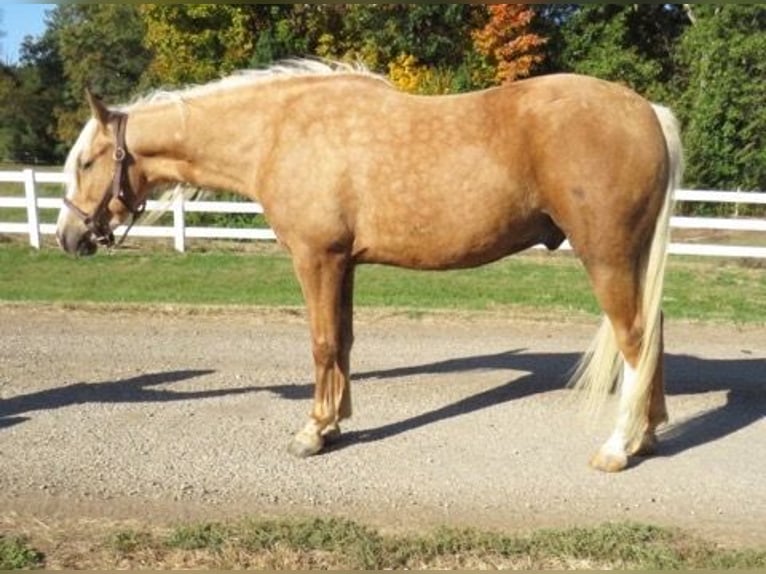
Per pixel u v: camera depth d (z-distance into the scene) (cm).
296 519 392
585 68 2294
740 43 1878
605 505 416
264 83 474
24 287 988
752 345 725
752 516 404
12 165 4209
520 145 427
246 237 1302
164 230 1286
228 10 2238
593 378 466
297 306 863
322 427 485
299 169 447
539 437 509
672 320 812
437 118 440
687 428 523
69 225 497
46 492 429
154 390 600
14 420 539
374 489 435
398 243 449
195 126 477
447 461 472
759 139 1902
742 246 1269
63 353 696
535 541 363
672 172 433
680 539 371
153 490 433
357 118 446
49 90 4778
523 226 444
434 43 2184
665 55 2500
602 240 423
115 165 487
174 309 846
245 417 545
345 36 2211
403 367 658
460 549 360
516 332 766
